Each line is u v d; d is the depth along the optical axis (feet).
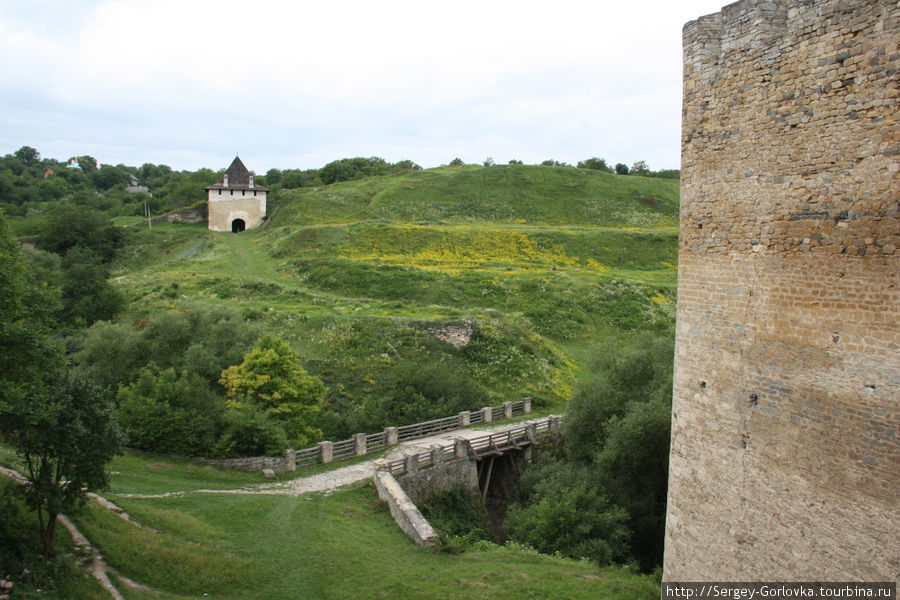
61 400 36.42
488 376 101.91
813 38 24.11
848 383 23.20
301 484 60.18
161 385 69.21
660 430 56.70
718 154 28.53
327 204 237.66
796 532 25.20
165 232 222.69
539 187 263.90
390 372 94.73
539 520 55.01
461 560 47.21
